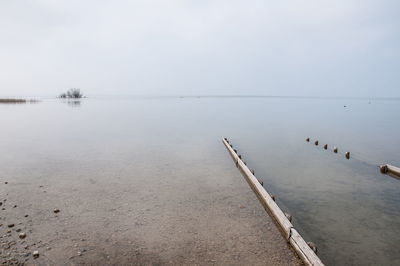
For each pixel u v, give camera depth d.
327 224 7.06
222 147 16.55
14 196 7.53
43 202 7.16
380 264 5.36
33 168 10.62
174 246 5.21
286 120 38.75
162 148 15.77
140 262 4.66
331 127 31.12
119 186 8.73
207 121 34.06
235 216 6.68
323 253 5.70
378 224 7.13
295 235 5.18
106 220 6.23
